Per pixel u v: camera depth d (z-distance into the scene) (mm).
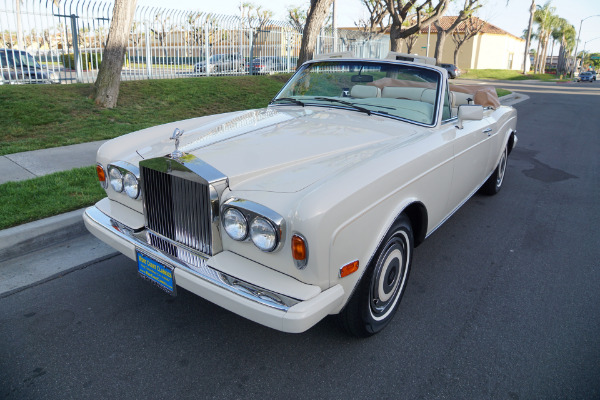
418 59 3990
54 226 3891
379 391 2318
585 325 2934
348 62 3883
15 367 2426
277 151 2648
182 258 2393
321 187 2152
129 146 3068
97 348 2604
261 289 2090
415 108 3508
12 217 3928
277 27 18281
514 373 2469
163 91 11414
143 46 14711
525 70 51875
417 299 3225
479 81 35406
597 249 4141
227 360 2529
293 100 4012
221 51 16344
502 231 4543
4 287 3217
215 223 2291
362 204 2258
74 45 11797
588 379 2428
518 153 8344
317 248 2037
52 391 2262
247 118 3445
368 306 2549
